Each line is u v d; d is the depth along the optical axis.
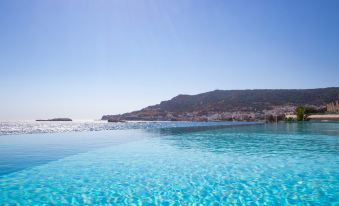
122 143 23.02
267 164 13.39
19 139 26.05
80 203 8.05
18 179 10.72
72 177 11.09
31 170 12.28
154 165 13.51
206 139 26.56
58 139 26.28
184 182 10.28
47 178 10.88
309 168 12.34
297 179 10.40
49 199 8.38
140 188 9.57
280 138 26.27
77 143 22.84
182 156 16.12
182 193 8.97
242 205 7.79
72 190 9.32
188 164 13.70
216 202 8.08
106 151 18.14
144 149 19.27
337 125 48.12
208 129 43.78
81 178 10.94
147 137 29.17
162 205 7.88
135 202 8.15
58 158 15.41
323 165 12.99
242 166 13.02
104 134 33.38
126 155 16.58
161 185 9.91
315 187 9.34
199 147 20.36
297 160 14.33
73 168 12.80
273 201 8.04
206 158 15.40
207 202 8.10
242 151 17.95
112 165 13.50
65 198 8.49
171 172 11.93
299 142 22.66
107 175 11.41
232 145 21.42
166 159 15.11
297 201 7.99
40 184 10.01
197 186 9.74
